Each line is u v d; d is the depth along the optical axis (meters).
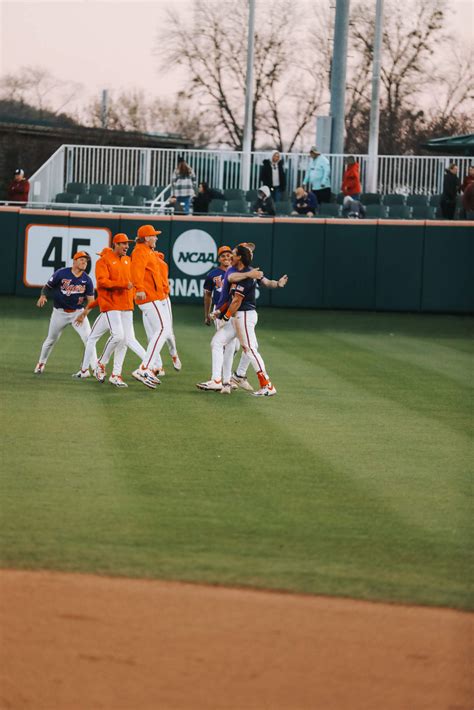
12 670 18.38
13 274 88.31
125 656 19.09
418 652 19.58
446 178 92.12
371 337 73.44
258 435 38.72
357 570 24.23
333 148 109.25
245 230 87.75
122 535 26.36
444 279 86.69
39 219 87.75
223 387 48.06
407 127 176.25
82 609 21.30
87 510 28.41
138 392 47.44
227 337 47.56
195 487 31.09
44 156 166.50
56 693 17.58
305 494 30.73
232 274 46.22
